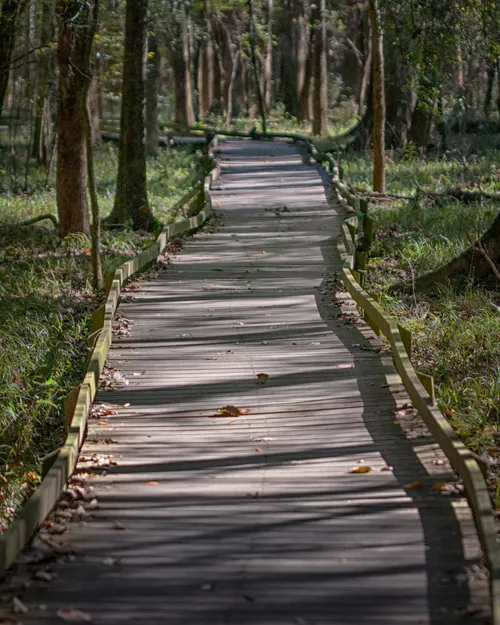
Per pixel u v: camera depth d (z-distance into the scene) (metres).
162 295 12.63
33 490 7.68
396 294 13.50
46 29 24.62
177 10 39.56
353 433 7.27
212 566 5.09
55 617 4.55
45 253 17.28
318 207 20.53
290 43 51.91
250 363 9.37
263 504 5.94
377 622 4.50
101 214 22.25
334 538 5.41
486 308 11.84
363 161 31.41
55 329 11.78
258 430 7.43
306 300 12.21
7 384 9.47
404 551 5.23
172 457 6.85
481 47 23.69
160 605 4.67
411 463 6.57
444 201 20.95
